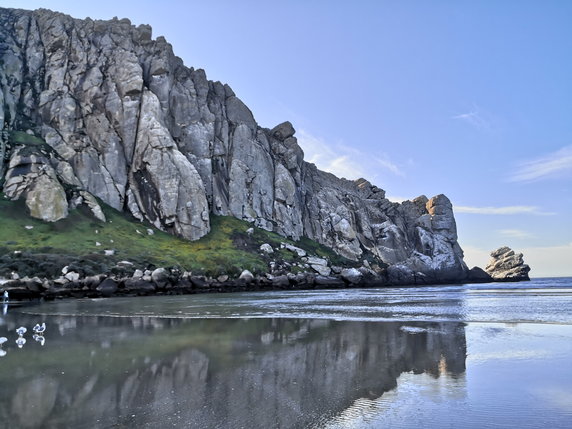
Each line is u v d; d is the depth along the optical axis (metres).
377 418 9.52
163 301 50.53
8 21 110.50
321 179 152.50
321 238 133.88
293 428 8.93
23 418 9.69
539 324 25.73
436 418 9.48
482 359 15.75
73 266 61.84
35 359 16.48
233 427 9.01
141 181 99.12
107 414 9.90
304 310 37.31
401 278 121.56
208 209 106.31
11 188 79.94
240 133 126.38
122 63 108.19
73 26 113.31
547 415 9.59
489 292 68.38
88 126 101.06
